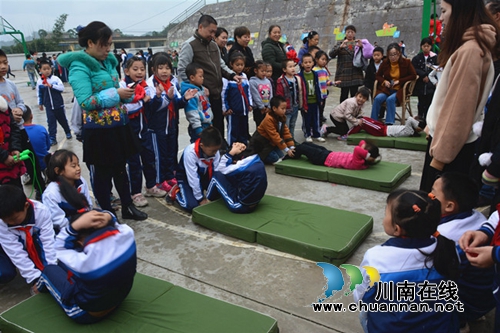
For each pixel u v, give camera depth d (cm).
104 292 200
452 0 231
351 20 1930
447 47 239
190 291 245
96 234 197
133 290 246
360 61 720
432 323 180
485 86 236
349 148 575
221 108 514
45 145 450
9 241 250
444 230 216
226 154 368
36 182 402
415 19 1709
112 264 197
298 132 687
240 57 512
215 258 298
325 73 613
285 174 480
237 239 323
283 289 258
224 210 353
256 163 336
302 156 517
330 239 292
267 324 213
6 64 371
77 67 302
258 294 254
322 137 640
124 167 347
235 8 2609
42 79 664
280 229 311
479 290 203
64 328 216
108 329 213
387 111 648
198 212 347
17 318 225
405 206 179
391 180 408
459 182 216
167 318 220
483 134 230
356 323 226
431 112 256
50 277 227
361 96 593
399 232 186
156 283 253
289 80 561
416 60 678
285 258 292
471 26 229
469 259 174
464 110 230
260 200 362
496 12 269
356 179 423
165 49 3189
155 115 405
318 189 429
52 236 265
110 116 316
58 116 685
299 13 2173
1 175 317
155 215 379
